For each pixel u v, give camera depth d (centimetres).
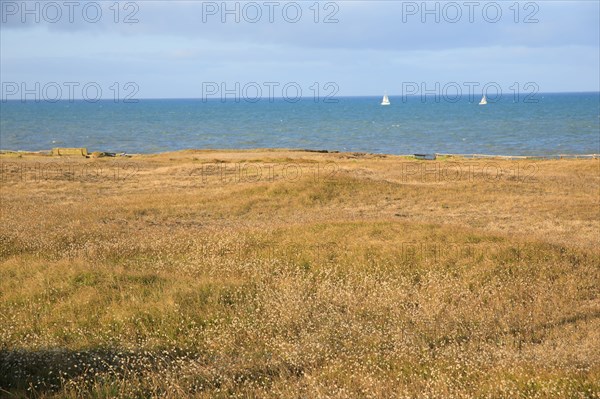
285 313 1137
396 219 2347
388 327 1105
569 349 973
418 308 1232
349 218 2491
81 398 767
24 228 2008
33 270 1438
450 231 1894
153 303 1172
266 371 888
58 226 2095
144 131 14088
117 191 3522
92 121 18425
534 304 1261
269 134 13112
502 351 951
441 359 923
